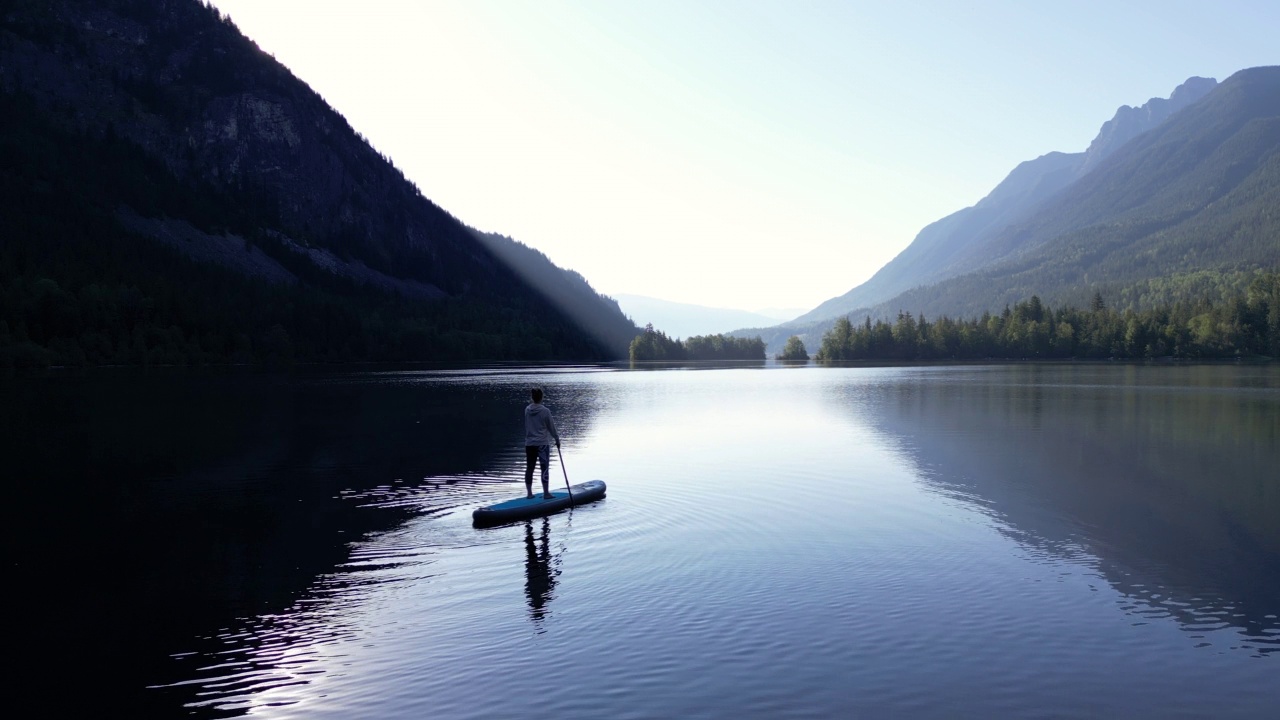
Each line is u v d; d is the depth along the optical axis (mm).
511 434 37344
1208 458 28703
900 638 11133
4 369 112750
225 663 10492
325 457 29516
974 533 17250
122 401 58719
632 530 17609
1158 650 10719
